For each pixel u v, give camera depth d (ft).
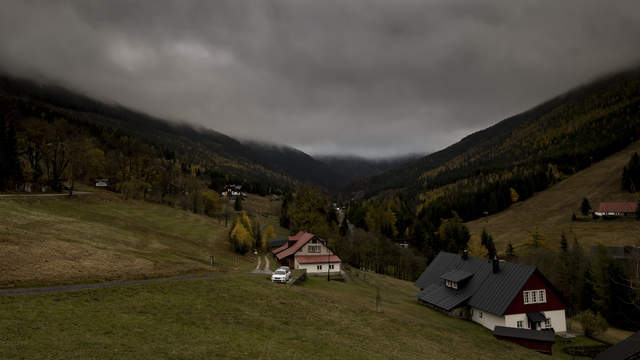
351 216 631.15
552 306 160.15
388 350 95.76
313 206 435.53
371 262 370.73
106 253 145.59
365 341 99.86
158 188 460.55
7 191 255.70
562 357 132.87
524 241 481.05
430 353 101.60
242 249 283.79
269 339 86.38
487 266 178.60
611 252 301.43
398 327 122.01
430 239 479.41
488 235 455.63
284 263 278.46
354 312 128.98
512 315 152.05
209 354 70.85
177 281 122.52
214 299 111.04
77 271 115.34
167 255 183.11
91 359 60.49
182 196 488.44
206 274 147.43
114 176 427.74
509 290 157.07
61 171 324.60
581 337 161.58
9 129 286.25
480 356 110.11
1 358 56.70
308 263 254.27
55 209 228.22
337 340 95.45
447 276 186.60
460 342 121.80
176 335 78.74
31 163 316.40
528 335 137.28
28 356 58.59
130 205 355.15
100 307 89.30
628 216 481.87
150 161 475.72
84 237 170.71
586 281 241.55
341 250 367.25
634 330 203.72
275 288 139.74
